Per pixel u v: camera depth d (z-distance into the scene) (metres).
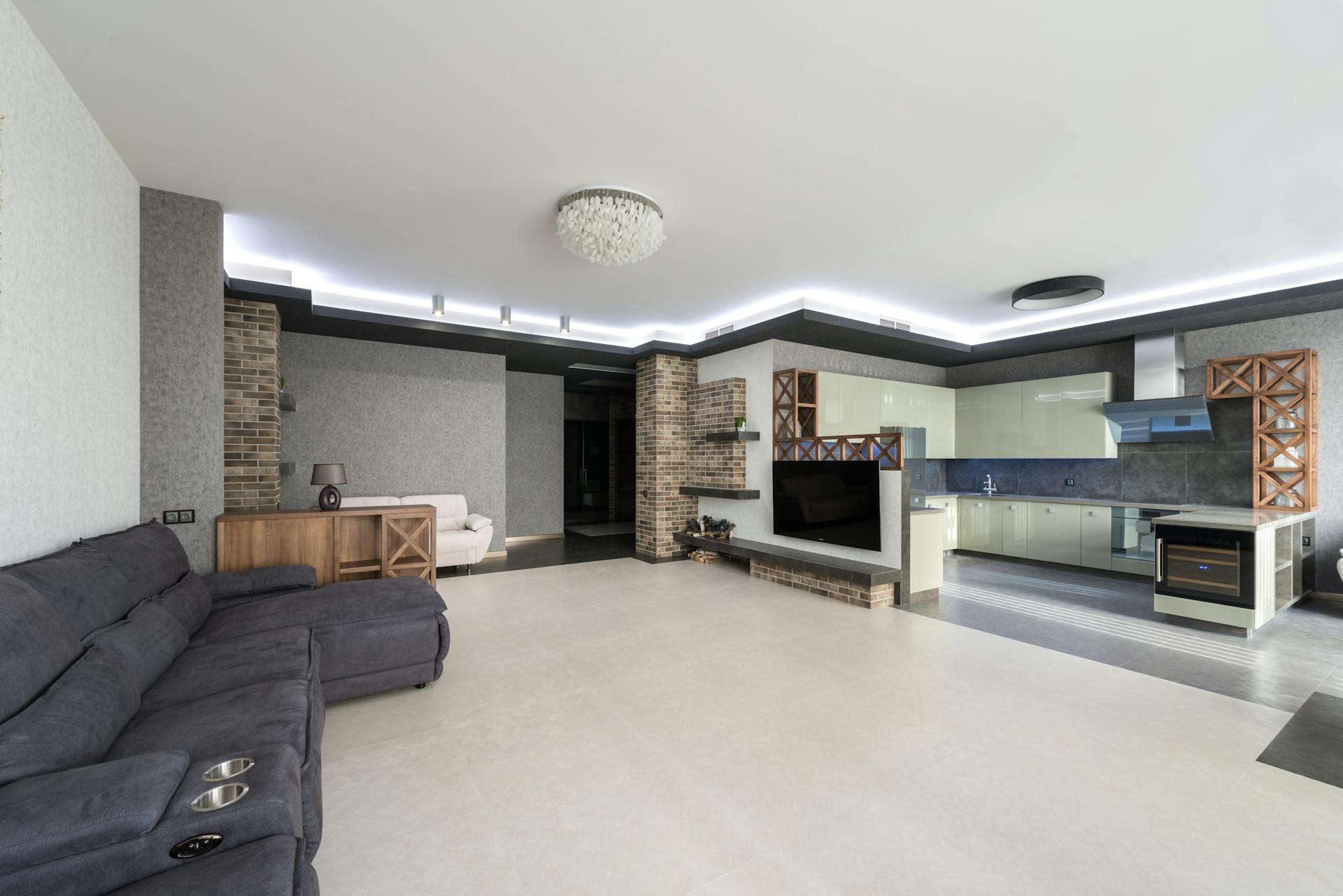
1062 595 5.04
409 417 6.56
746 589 5.28
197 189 3.18
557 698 2.88
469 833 1.84
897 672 3.21
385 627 2.85
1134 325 5.28
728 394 6.37
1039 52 2.09
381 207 3.40
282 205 3.37
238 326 4.29
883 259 4.29
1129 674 3.18
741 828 1.87
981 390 7.06
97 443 2.54
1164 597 4.15
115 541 2.26
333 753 2.35
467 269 4.51
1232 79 2.23
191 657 2.20
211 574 3.20
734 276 4.70
